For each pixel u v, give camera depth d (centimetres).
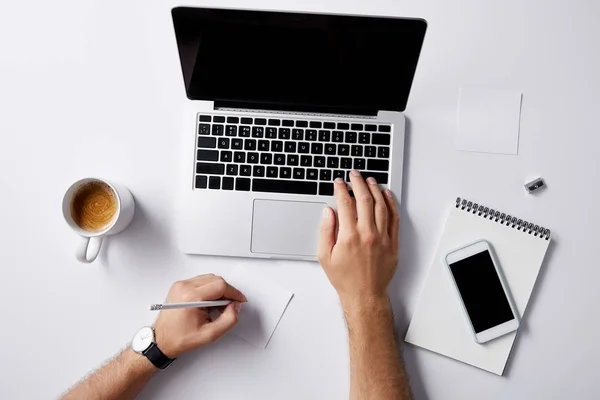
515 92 78
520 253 77
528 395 77
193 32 63
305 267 76
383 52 65
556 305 78
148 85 77
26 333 76
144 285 76
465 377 76
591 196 78
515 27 78
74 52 77
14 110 77
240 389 76
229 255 75
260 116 74
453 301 76
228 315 71
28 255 77
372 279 71
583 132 78
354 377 70
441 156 77
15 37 77
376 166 74
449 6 78
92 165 77
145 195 77
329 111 74
